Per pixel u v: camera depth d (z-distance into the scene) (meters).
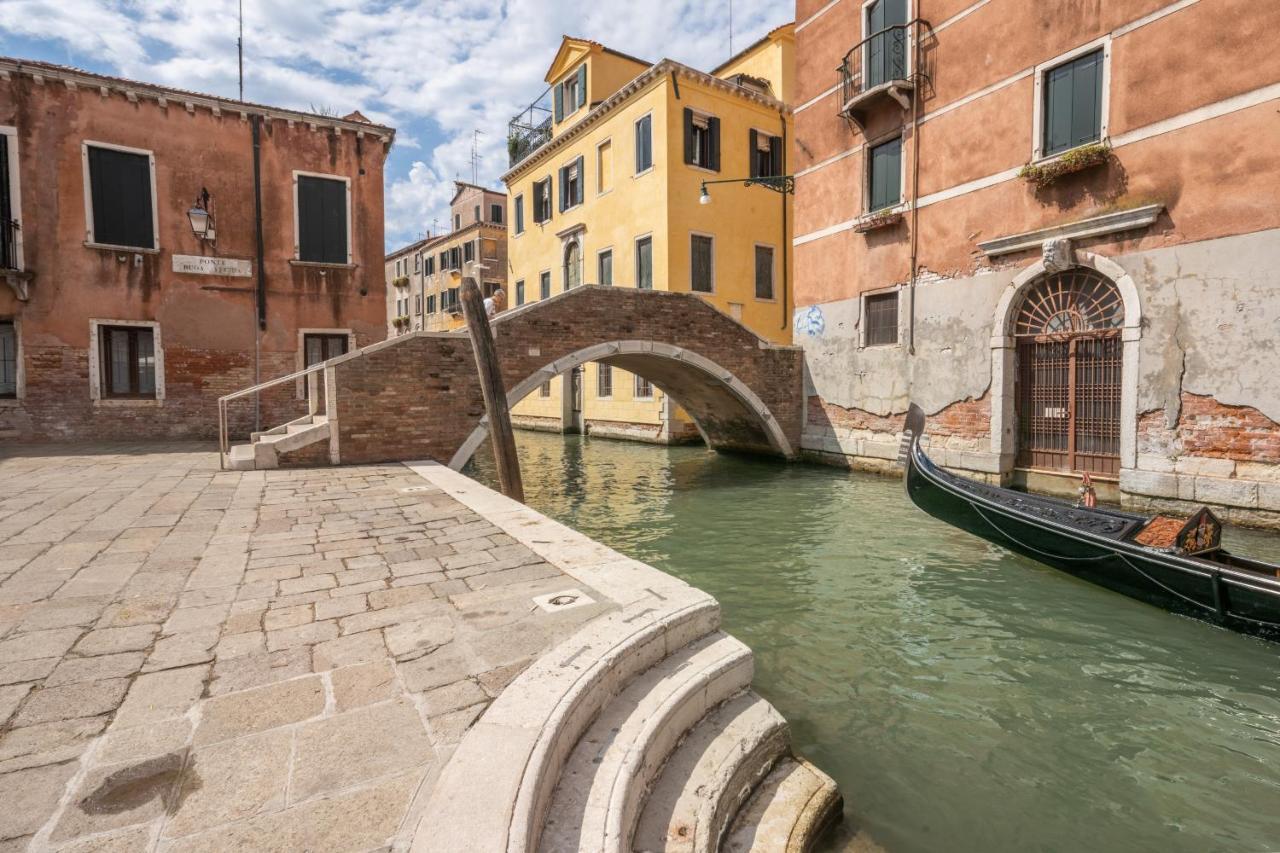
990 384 10.33
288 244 12.77
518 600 3.29
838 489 11.14
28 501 5.98
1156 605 5.48
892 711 3.99
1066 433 9.62
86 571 3.78
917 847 2.84
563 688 2.34
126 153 11.60
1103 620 5.35
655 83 16.72
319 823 1.65
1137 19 8.39
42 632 2.87
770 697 4.15
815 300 13.63
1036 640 4.99
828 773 3.36
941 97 10.91
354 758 1.93
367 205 13.36
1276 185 7.29
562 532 4.78
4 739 2.01
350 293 13.27
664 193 16.52
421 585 3.54
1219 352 7.76
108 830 1.61
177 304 12.00
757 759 2.85
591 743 2.30
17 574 3.72
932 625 5.30
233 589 3.46
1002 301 10.09
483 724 2.09
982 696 4.17
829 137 13.10
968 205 10.56
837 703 4.08
